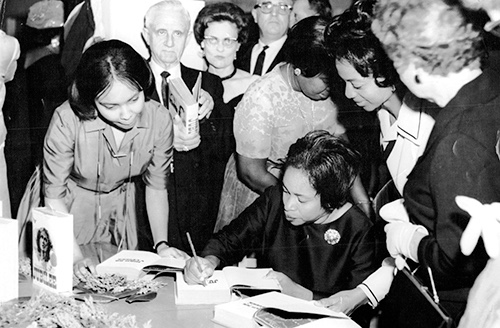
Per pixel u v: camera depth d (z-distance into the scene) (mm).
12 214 1966
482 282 1689
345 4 1811
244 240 1940
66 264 1615
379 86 1814
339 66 1835
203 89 1904
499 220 1700
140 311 1567
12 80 1917
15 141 1942
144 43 1888
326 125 1875
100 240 1980
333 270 1916
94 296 1631
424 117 1787
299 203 1906
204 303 1626
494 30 1712
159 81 1904
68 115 1924
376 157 1854
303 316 1482
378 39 1791
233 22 1866
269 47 1869
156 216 1960
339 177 1878
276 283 1853
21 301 1570
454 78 1748
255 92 1889
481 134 1741
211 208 1948
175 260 1896
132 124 1921
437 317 1337
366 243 1889
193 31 1879
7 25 1893
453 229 1751
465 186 1745
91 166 1946
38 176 1954
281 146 1905
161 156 1940
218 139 1921
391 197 1851
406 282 1563
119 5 1870
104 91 1900
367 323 1900
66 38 1895
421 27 1748
